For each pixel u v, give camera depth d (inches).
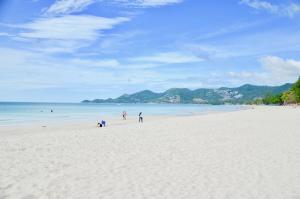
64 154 515.5
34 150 550.9
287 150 550.0
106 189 324.5
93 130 919.7
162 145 613.6
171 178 367.9
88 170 406.9
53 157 490.3
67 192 314.3
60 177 371.2
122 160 469.7
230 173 390.6
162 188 328.2
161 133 826.2
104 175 381.7
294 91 5300.2
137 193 311.4
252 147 584.4
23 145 604.4
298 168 415.5
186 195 305.7
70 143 635.5
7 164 438.0
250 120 1364.4
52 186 334.6
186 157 491.8
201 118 1571.1
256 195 307.1
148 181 355.3
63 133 826.8
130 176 376.5
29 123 1487.5
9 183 343.6
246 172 395.5
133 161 462.3
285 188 329.4
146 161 462.9
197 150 555.2
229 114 2038.6
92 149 565.3
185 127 1015.0
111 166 430.3
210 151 544.7
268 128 956.6
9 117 2003.0
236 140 682.2
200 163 448.5
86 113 2706.7
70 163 448.1
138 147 589.3
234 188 328.8
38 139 695.1
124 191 318.0
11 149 558.9
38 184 341.4
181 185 339.3
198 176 377.4
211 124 1143.6
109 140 683.4
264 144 619.8
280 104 6830.7
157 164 442.9
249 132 842.8
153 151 546.3
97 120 1721.2
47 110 3390.7
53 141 662.5
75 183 346.0
